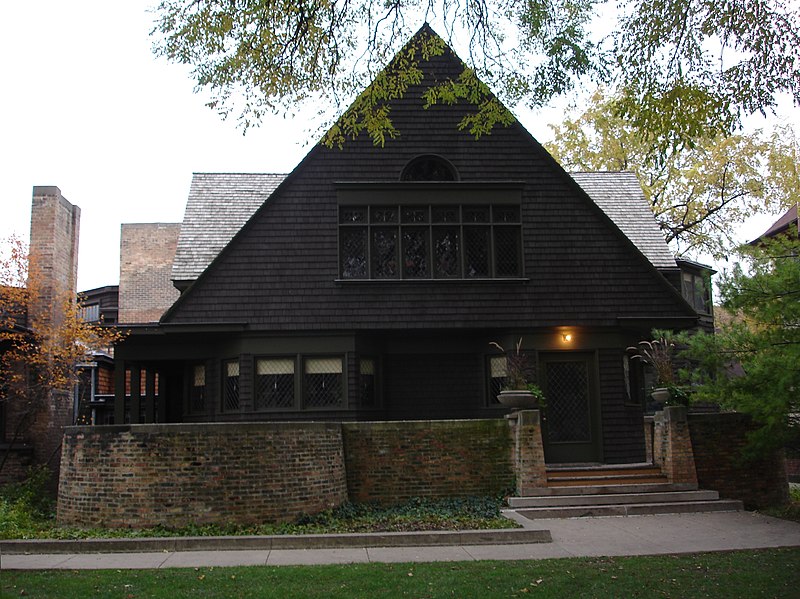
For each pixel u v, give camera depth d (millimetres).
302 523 12461
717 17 10219
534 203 17656
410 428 14414
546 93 11781
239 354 16828
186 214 20078
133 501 12117
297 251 17078
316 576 8867
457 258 17391
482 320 17109
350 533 11227
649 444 15312
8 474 18719
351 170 17453
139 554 10414
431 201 17438
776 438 13039
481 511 13312
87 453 12477
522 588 8312
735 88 10445
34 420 19484
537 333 17297
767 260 12742
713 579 8672
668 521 12664
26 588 8344
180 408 19781
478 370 17750
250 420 16547
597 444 17141
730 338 13156
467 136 17781
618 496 13703
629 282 17500
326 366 16922
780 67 10266
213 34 10609
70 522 12477
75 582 8609
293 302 16906
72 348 19328
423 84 17922
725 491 14469
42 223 20391
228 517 12133
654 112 10680
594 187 22578
